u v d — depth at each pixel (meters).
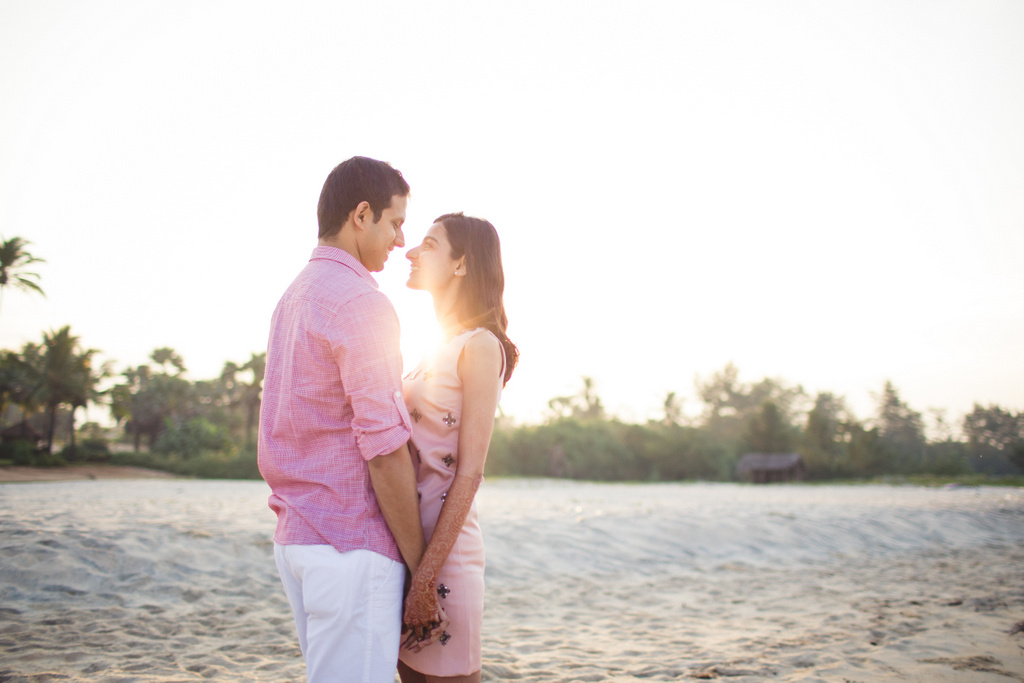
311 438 1.53
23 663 3.27
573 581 6.25
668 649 3.96
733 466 53.88
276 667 3.34
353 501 1.51
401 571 1.57
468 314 1.83
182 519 7.40
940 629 4.27
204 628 4.11
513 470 43.72
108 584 4.90
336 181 1.68
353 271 1.60
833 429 60.28
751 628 4.58
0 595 4.46
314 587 1.46
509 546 7.21
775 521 9.65
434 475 1.73
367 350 1.46
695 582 6.45
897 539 9.53
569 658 3.73
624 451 47.53
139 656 3.46
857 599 5.60
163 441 42.81
